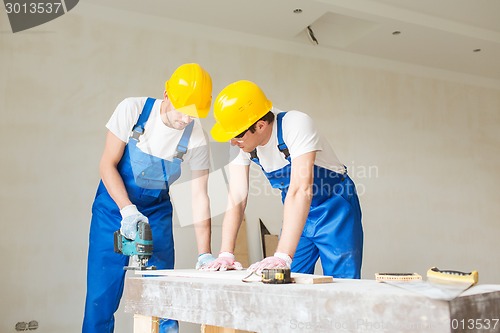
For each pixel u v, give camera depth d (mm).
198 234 2566
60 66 3986
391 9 4633
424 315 962
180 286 1504
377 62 5520
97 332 2518
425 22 4789
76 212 3879
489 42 5184
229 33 4719
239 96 2016
